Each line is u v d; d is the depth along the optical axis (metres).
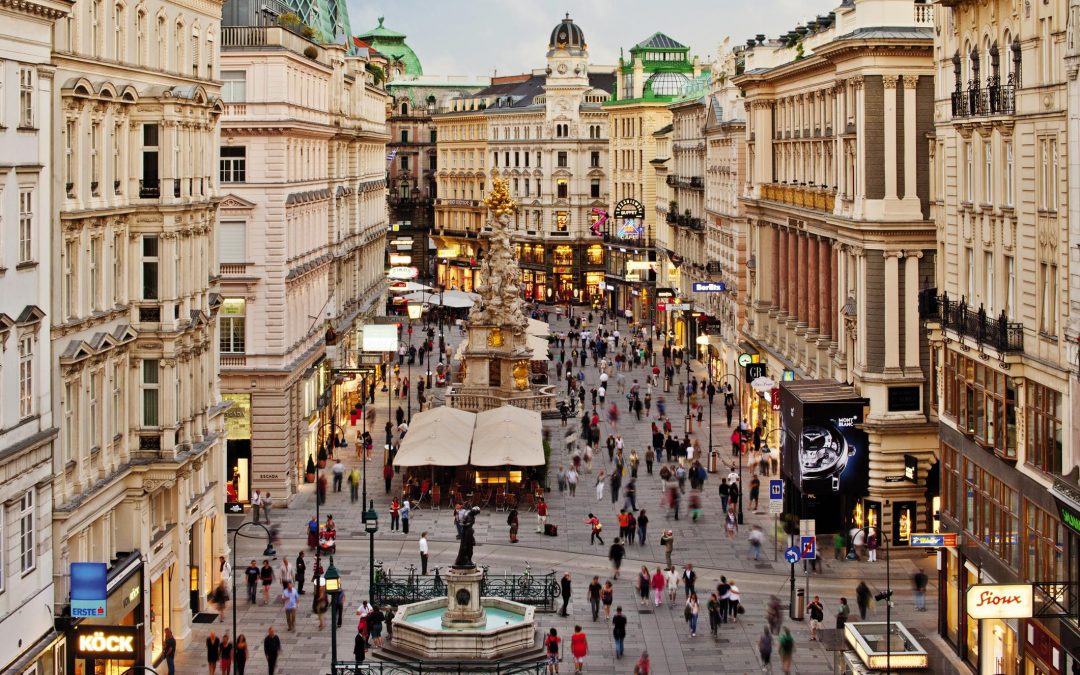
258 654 50.94
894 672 40.69
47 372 39.16
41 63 38.69
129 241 48.00
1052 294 43.03
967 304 51.59
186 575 51.69
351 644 52.25
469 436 78.38
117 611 43.06
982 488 48.75
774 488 60.06
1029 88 44.75
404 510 69.69
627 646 52.31
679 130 151.88
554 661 48.59
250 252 75.19
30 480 37.28
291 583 54.94
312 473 82.25
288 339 77.62
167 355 48.53
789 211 83.06
